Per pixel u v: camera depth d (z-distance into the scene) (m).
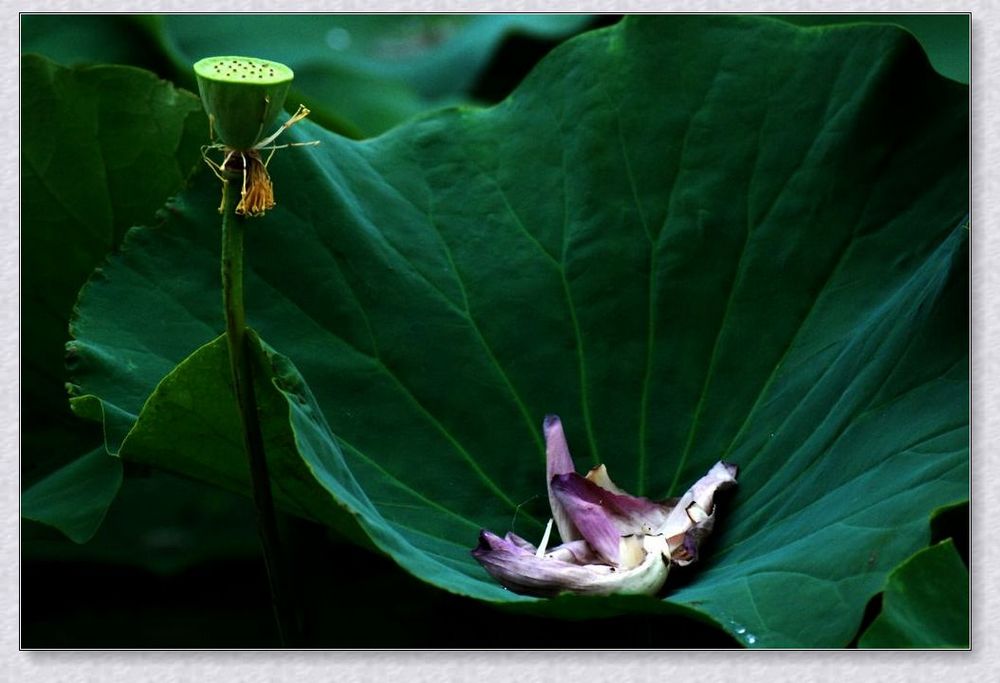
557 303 2.02
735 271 2.01
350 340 1.98
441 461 1.96
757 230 2.02
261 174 1.76
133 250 1.97
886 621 1.75
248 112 1.75
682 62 2.06
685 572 1.88
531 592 1.85
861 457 1.87
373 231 2.02
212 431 1.82
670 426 1.98
